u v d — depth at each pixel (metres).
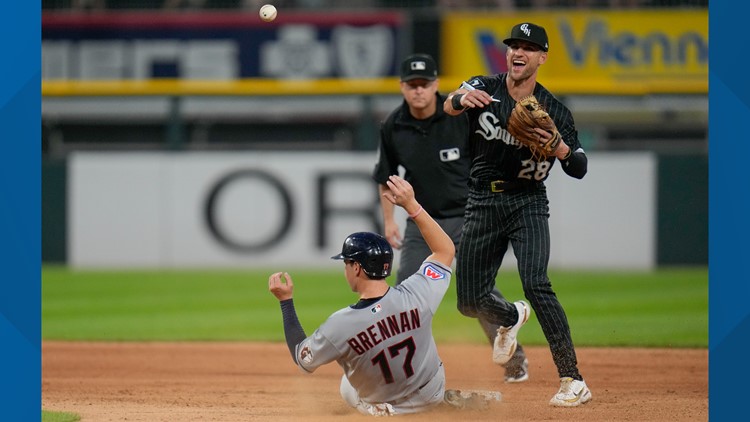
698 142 62.88
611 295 44.44
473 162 19.67
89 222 59.16
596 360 27.64
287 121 61.97
